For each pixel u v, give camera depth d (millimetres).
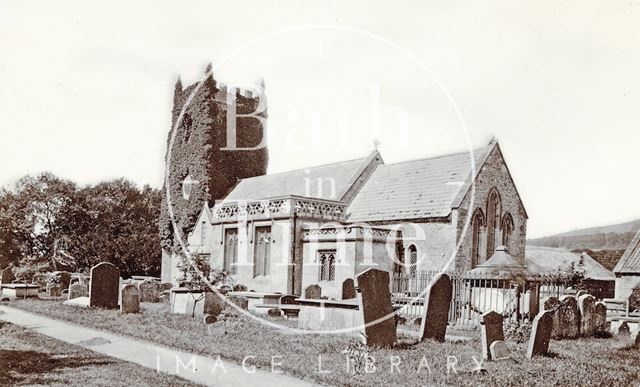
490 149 30422
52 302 26062
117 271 24375
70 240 51688
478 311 20797
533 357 14336
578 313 19484
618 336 20062
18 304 24797
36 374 11188
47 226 51188
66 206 51656
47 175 50469
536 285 21562
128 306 21594
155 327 17641
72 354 13281
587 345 17188
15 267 46219
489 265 22266
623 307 32062
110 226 55031
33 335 15914
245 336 16234
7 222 48719
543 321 14758
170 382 10789
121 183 57000
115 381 10688
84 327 17828
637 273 34500
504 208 31031
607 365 13852
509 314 20016
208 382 10977
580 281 29906
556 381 11883
